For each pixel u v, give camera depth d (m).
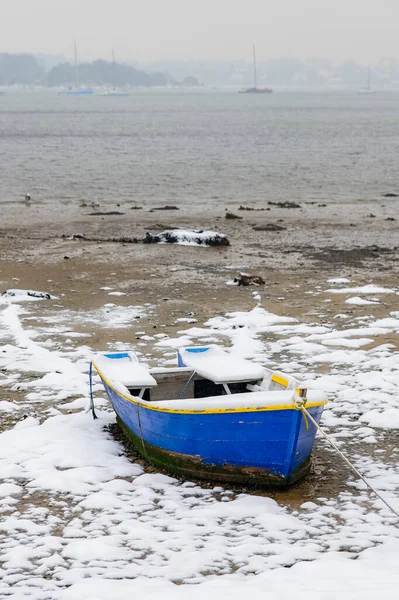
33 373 12.34
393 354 13.17
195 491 8.23
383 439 9.65
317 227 29.45
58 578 6.54
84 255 22.78
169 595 6.12
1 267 20.81
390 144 77.31
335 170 53.03
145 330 14.73
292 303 16.94
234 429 8.04
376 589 6.12
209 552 6.93
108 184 44.44
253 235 27.28
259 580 6.38
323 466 8.88
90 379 10.60
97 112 161.88
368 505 7.88
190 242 24.88
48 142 77.06
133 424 9.12
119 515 7.68
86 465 8.91
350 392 11.26
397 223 30.66
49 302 17.00
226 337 14.23
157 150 68.25
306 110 181.62
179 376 9.86
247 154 64.88
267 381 9.19
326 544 7.09
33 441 9.53
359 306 16.66
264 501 7.94
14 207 35.28
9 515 7.73
